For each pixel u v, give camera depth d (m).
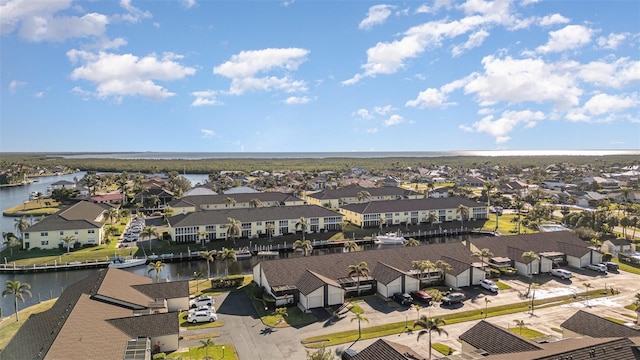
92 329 53.59
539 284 90.62
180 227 126.38
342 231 144.88
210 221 130.00
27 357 47.72
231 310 75.81
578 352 42.03
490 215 179.88
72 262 108.88
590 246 113.00
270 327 67.94
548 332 65.00
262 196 180.00
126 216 167.38
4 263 109.19
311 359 50.19
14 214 180.75
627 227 147.50
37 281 99.69
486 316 72.12
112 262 109.50
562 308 76.06
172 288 76.12
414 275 88.75
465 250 99.69
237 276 92.50
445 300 78.25
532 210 173.88
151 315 60.66
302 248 116.94
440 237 149.50
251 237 134.12
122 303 65.62
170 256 115.31
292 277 82.88
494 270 95.19
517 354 43.81
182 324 69.12
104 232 133.88
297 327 67.94
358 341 62.28
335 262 89.06
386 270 85.75
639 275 97.38
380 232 147.38
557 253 104.75
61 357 45.06
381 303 78.75
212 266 111.38
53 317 58.19
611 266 101.19
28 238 120.31
